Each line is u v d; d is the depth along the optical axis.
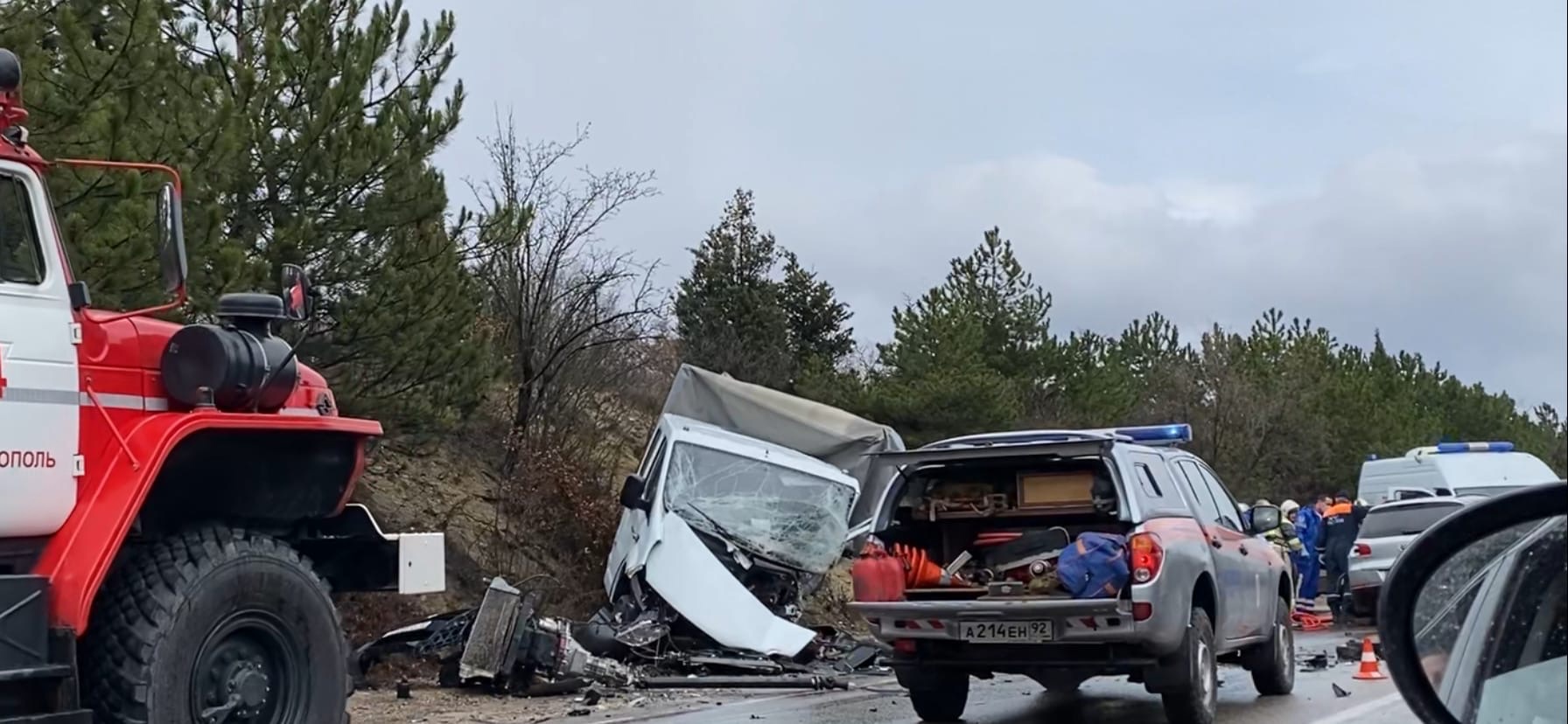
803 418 16.86
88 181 9.62
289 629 7.21
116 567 6.84
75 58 9.66
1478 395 53.09
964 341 28.38
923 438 26.31
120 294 9.71
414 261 13.41
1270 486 38.34
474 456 18.28
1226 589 9.92
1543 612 2.86
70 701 6.24
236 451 7.33
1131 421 36.34
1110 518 9.51
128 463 6.56
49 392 6.41
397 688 11.41
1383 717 9.79
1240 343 40.88
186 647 6.70
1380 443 40.62
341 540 8.19
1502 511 2.77
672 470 13.95
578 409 18.58
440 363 13.59
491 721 10.12
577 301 19.42
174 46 11.24
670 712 10.61
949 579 9.52
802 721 10.02
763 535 13.98
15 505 6.21
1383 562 18.84
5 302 6.34
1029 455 9.33
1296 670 13.00
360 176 12.65
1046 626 8.79
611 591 13.92
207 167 10.69
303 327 12.06
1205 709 9.15
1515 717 2.84
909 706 10.95
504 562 15.73
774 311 33.59
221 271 10.56
